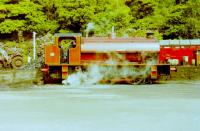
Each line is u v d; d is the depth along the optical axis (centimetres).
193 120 1180
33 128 1063
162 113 1312
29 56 3512
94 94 1903
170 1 4562
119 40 2777
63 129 1049
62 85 2494
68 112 1330
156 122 1150
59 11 3959
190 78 3062
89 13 3959
